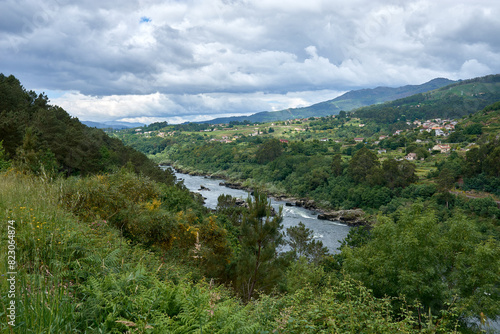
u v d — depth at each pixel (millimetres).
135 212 11742
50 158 30203
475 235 15328
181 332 3119
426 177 89188
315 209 83625
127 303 3463
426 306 13531
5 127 30234
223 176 137875
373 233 18641
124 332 3084
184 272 9234
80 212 8945
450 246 15102
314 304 5062
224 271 15305
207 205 73375
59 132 48312
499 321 13945
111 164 56438
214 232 16047
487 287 13039
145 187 15977
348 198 83250
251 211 13156
